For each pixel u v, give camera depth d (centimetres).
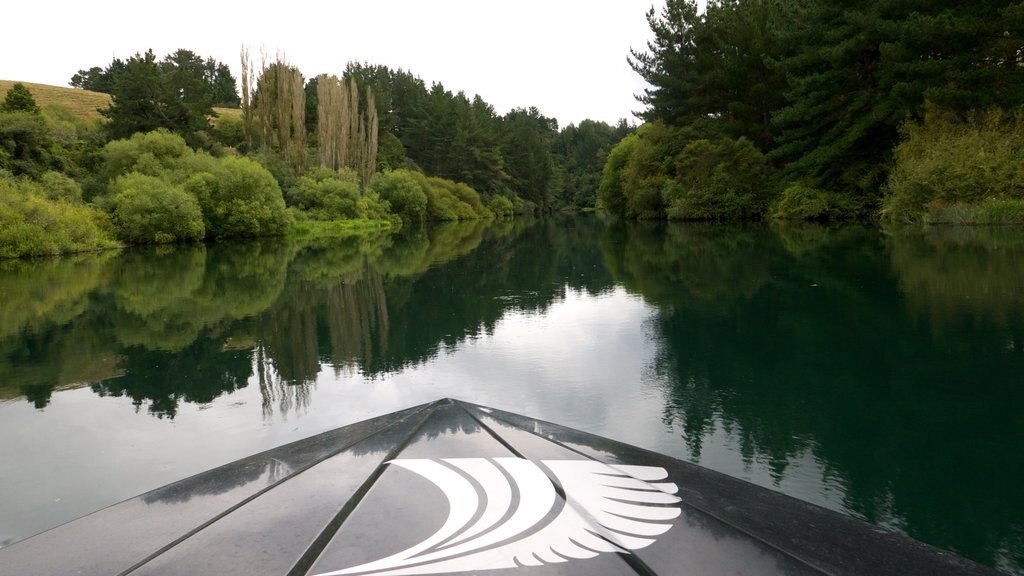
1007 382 422
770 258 1272
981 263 996
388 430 147
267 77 4725
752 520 108
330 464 126
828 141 2519
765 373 469
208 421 399
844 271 1004
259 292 1023
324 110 5019
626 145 4431
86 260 1762
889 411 377
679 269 1183
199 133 4075
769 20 2862
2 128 2691
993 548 228
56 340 666
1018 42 1827
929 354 499
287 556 90
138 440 368
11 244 1780
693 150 3158
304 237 3022
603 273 1187
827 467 301
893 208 2058
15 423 405
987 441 328
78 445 362
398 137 7775
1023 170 1750
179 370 531
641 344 579
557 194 9669
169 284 1159
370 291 1011
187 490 121
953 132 1956
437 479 116
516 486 114
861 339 559
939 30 1828
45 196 2244
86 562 93
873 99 2261
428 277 1209
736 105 2930
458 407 166
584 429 358
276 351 593
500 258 1622
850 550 101
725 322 662
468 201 6650
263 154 4081
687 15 3266
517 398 425
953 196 1867
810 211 2483
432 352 572
